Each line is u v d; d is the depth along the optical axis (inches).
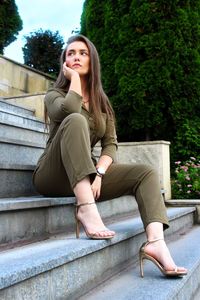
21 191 85.3
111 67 201.5
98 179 71.2
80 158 64.5
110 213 104.3
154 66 185.8
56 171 71.1
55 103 72.8
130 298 55.0
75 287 54.2
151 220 68.1
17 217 64.1
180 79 186.4
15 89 264.1
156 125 189.8
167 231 109.0
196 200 152.7
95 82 78.8
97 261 62.0
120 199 111.9
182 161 190.4
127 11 200.7
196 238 112.2
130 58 191.0
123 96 189.5
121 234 70.3
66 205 79.4
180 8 190.4
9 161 102.9
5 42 348.8
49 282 47.5
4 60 253.1
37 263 44.3
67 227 79.3
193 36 192.4
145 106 186.9
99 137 78.5
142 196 70.2
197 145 186.4
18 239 64.0
